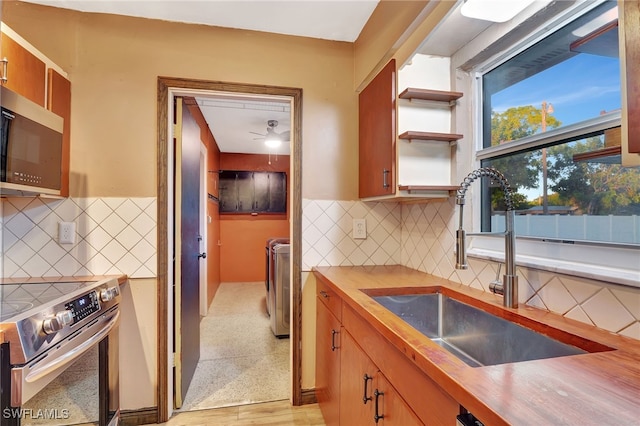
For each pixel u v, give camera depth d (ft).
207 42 6.42
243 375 7.91
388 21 5.41
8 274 5.61
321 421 6.19
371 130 6.25
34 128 4.43
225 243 18.58
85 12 5.97
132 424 6.01
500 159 4.89
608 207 3.37
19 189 4.18
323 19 6.26
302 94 6.86
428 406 2.62
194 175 8.07
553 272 3.63
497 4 4.05
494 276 4.48
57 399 3.75
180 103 6.68
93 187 5.94
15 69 4.52
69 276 5.80
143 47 6.16
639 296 2.83
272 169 19.25
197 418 6.26
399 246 7.25
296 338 6.79
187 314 7.24
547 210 4.10
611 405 1.84
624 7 2.19
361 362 4.14
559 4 3.84
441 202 5.70
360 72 6.72
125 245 6.03
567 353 3.02
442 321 5.00
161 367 6.13
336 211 7.00
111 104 6.03
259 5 5.82
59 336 3.62
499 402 1.86
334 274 6.00
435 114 5.42
